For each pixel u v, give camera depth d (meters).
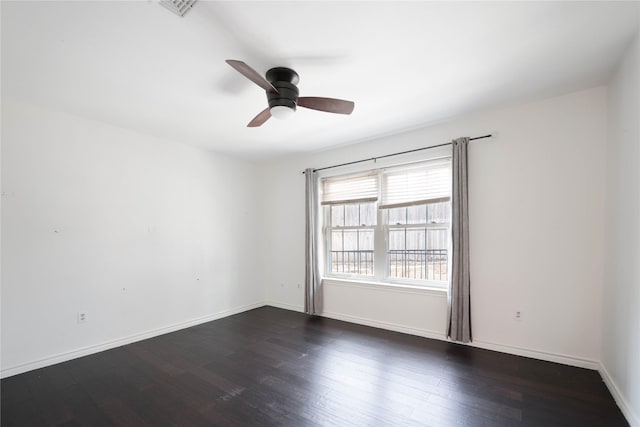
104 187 3.35
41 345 2.86
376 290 3.97
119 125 3.44
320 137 3.92
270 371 2.73
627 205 2.04
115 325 3.37
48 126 2.97
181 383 2.53
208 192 4.44
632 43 1.95
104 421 2.04
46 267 2.92
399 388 2.40
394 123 3.42
